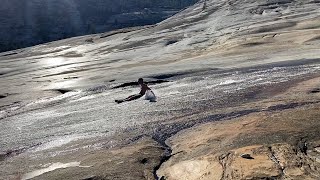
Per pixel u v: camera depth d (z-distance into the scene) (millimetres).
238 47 35688
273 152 6941
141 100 17953
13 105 24531
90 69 40062
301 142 7348
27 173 8898
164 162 8016
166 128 11594
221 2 83000
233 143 7988
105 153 9258
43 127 15375
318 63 21719
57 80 34031
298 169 6121
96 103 19547
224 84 19094
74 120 15719
